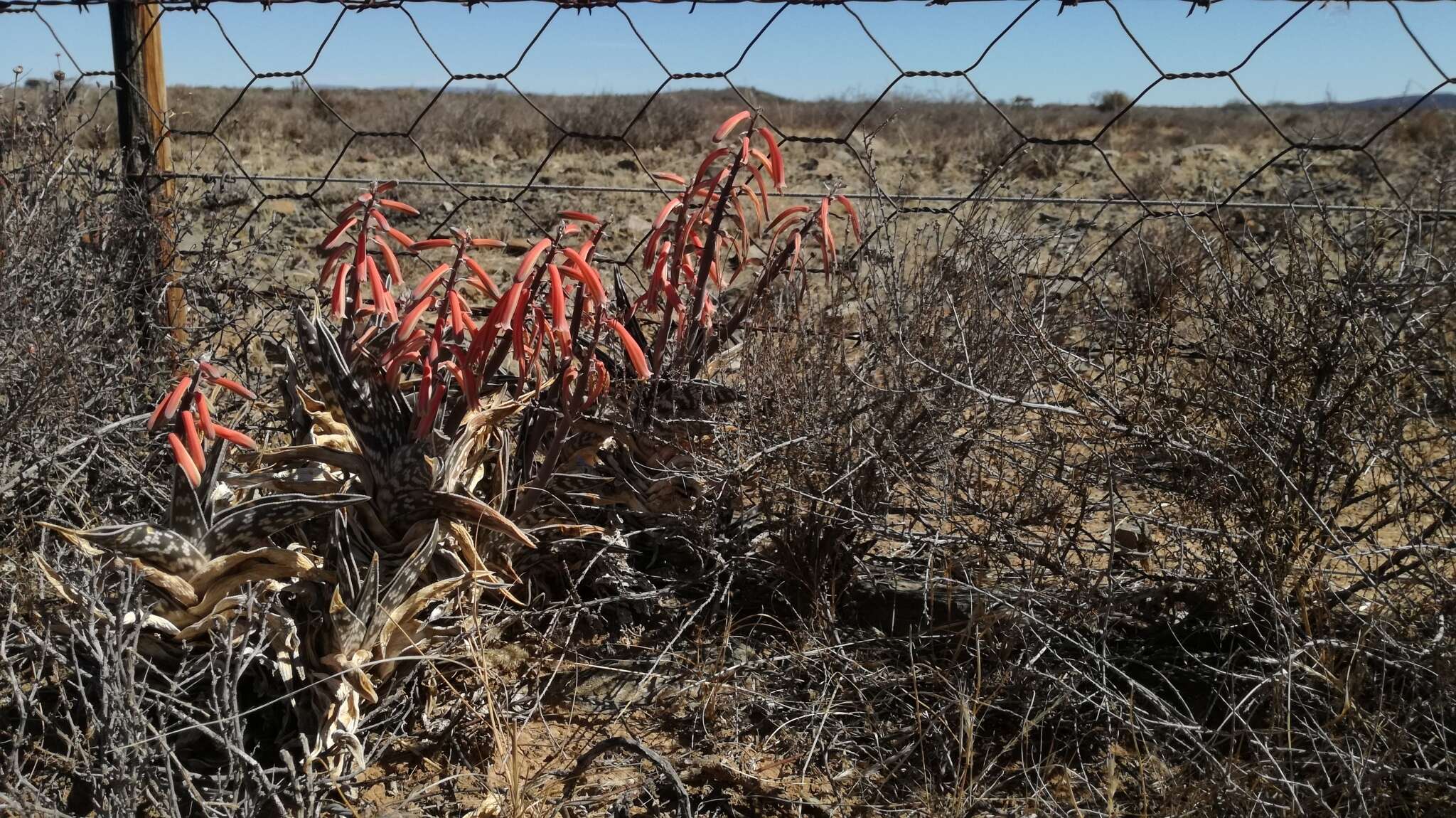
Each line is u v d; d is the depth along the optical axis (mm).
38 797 1907
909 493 2912
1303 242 2551
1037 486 2729
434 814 2133
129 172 3633
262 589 2268
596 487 2809
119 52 3602
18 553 2672
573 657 2674
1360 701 2148
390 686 2354
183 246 4180
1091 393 2471
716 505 2820
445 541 2357
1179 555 2592
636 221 8406
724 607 2896
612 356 2771
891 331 2664
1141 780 2064
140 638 2225
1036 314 2721
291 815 1963
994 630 2484
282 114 23641
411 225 9141
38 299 3033
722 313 2850
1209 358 2557
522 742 2371
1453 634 2078
